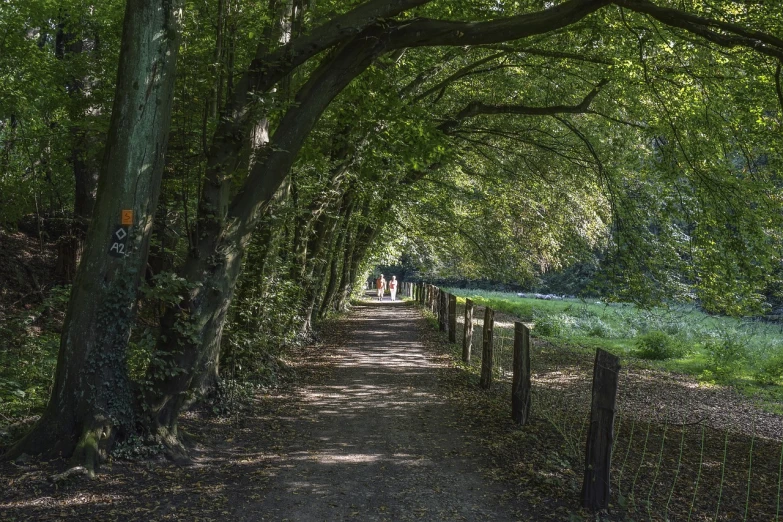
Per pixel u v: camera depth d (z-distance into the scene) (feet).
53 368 29.94
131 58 21.18
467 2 35.19
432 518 18.12
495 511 18.69
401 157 38.63
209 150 24.45
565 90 49.24
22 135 39.99
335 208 59.62
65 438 20.62
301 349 54.85
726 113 36.86
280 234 38.99
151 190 21.89
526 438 26.99
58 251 50.01
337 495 19.92
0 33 36.86
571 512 18.53
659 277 41.98
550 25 25.72
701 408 39.22
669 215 42.55
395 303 135.95
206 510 18.24
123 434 21.74
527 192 65.05
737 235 37.17
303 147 35.24
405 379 41.91
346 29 24.11
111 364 21.26
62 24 46.80
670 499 20.33
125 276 21.30
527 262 75.66
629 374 51.49
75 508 17.70
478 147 60.75
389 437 27.17
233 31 26.02
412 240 92.89
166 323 23.48
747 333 69.51
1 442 21.65
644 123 44.21
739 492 21.79
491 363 38.99
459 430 28.40
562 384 43.09
